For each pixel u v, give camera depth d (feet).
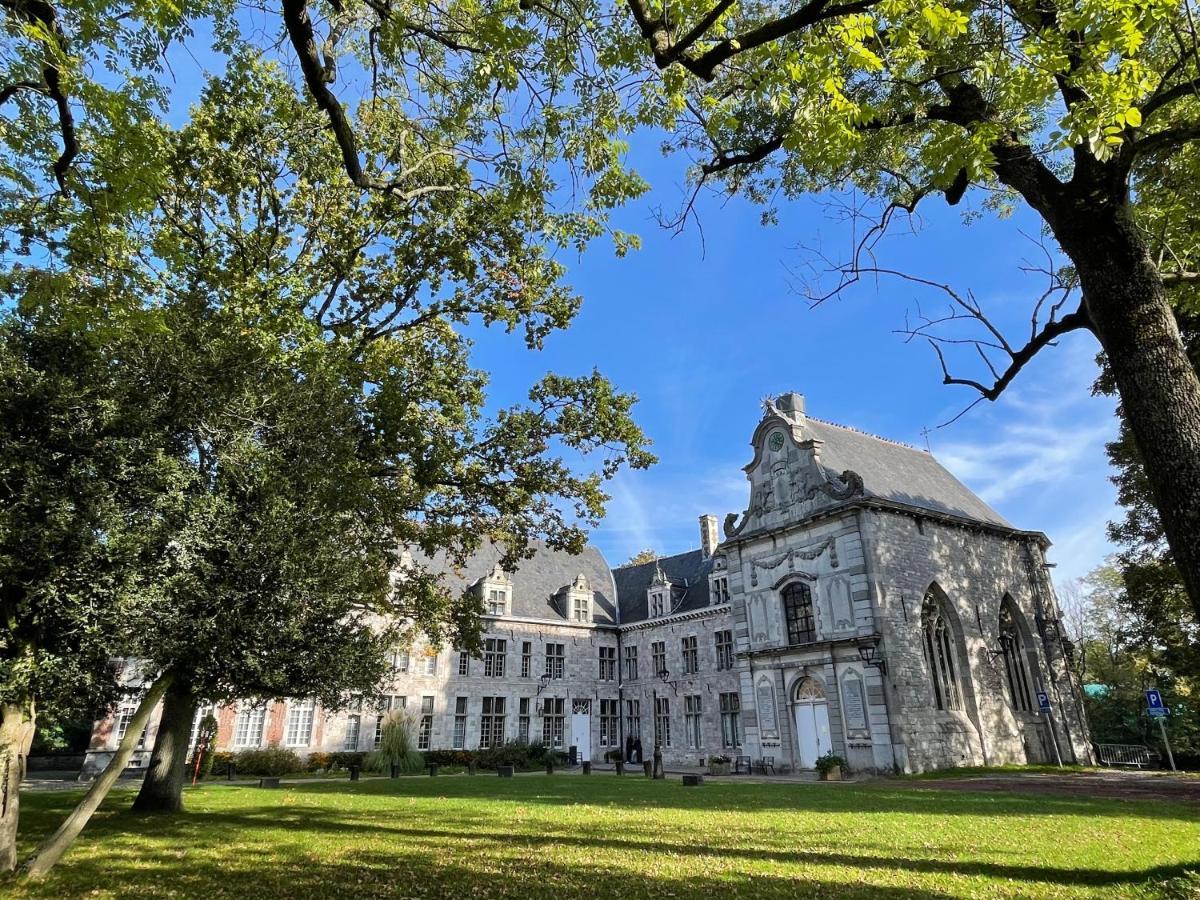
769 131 30.78
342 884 25.61
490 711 132.87
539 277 53.78
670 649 139.64
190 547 28.94
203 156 43.98
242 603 29.22
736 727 122.42
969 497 120.16
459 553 62.59
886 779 78.38
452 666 130.72
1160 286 20.68
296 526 31.01
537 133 29.91
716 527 148.15
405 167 43.24
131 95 25.07
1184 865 24.47
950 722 89.71
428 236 51.13
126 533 28.02
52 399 28.48
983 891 22.98
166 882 26.11
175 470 29.22
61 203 28.50
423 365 53.98
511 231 50.29
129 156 26.40
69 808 47.44
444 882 25.73
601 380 57.26
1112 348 20.62
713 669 129.18
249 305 42.09
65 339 30.14
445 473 53.57
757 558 106.11
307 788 68.74
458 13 26.35
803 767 94.17
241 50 29.01
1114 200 20.72
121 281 33.14
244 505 30.86
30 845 33.76
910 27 19.13
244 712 109.91
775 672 99.60
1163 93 21.72
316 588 31.24
